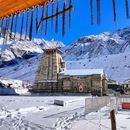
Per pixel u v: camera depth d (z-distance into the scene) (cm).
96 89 7075
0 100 4062
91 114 1816
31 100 4166
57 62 8325
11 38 377
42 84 8012
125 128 1243
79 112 2016
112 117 826
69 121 1465
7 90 8075
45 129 1179
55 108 2500
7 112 1866
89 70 7619
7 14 380
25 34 363
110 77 19350
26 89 8938
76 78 7400
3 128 1182
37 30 349
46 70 8250
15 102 3484
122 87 9325
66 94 7306
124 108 2438
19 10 364
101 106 1772
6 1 334
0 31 389
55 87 7756
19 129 1173
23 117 1641
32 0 333
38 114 1862
